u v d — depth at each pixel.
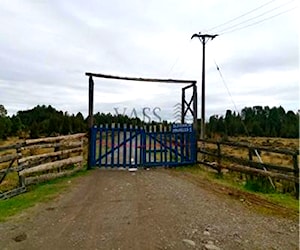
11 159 9.11
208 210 7.36
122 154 14.69
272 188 9.65
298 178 8.67
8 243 5.25
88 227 6.03
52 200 8.15
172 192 9.16
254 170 10.43
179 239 5.48
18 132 62.91
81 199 8.26
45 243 5.25
